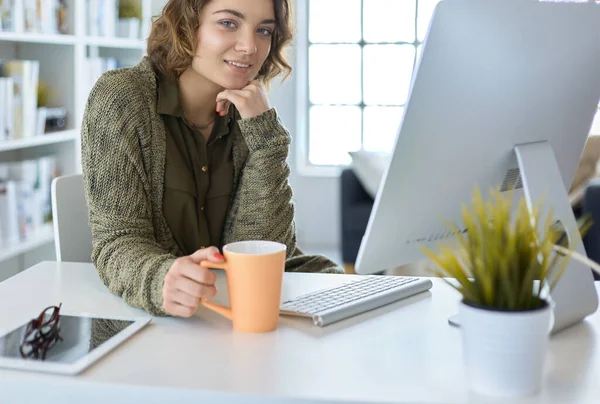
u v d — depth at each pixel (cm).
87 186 146
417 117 104
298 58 523
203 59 155
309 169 527
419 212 113
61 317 118
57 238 170
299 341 109
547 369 100
